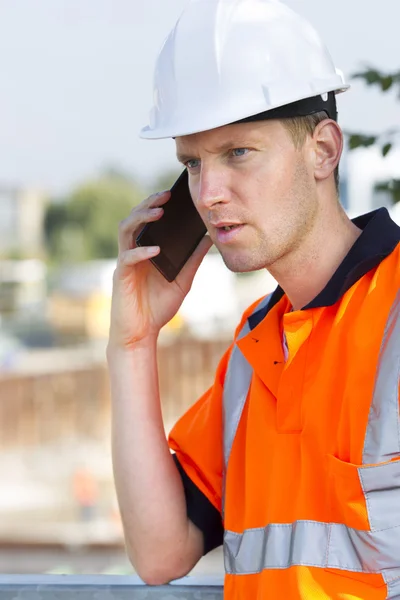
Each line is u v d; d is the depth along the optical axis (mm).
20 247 51156
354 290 1818
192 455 2148
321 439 1778
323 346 1830
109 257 52625
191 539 2154
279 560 1810
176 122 1826
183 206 2166
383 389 1686
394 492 1678
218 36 1833
